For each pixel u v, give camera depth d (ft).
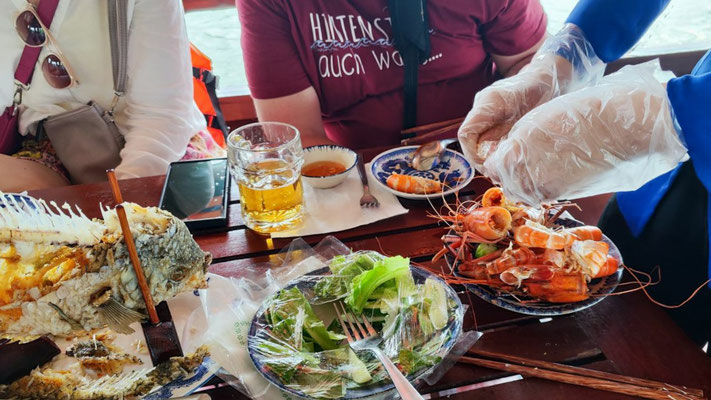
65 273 2.11
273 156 3.35
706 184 2.74
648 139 2.68
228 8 8.11
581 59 3.63
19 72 5.02
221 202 3.74
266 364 2.36
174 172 4.09
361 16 5.26
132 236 2.14
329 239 3.33
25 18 4.78
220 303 2.79
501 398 2.35
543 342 2.62
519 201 3.00
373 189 3.87
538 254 3.07
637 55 6.96
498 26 5.49
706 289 3.15
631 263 3.62
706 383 2.38
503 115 3.54
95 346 2.56
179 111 5.65
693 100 2.56
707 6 8.70
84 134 5.30
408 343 2.49
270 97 5.60
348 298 2.68
